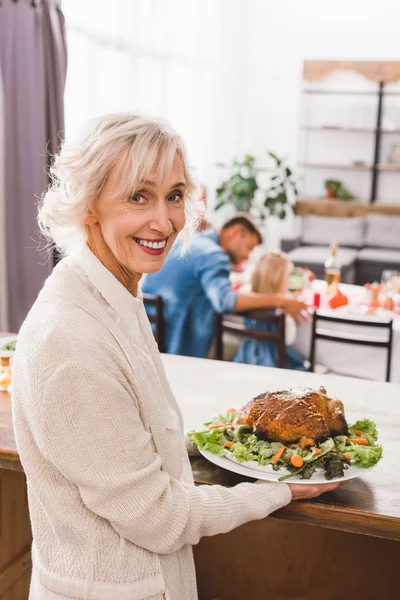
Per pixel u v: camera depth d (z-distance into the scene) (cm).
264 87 712
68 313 105
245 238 355
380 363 346
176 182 107
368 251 678
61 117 382
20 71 363
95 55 473
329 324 353
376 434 138
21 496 185
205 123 654
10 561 183
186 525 110
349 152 723
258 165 728
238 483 134
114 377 104
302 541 177
